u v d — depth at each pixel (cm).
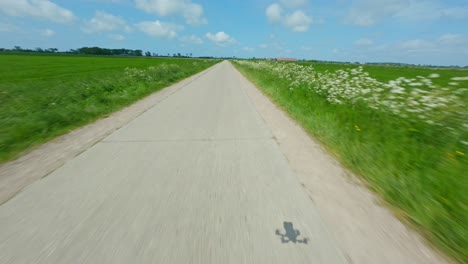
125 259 167
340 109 575
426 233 197
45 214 218
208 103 801
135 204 234
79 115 590
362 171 301
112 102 770
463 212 213
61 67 3234
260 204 234
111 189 262
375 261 169
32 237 189
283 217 215
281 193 255
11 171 305
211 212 221
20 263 164
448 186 246
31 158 348
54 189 262
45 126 493
